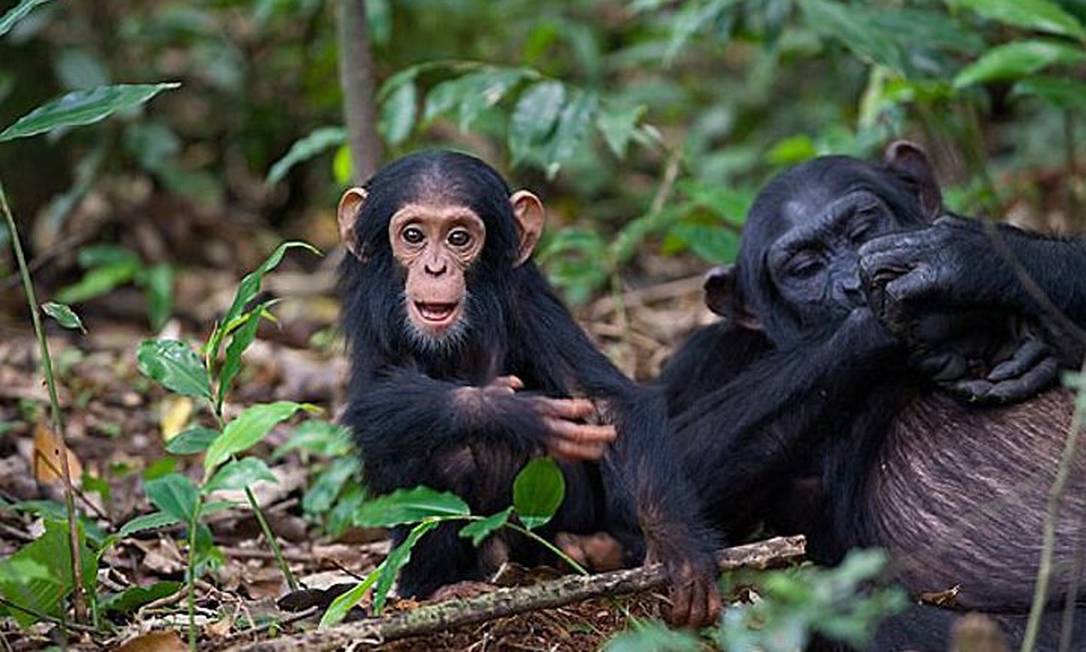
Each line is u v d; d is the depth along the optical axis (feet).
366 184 34.81
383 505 30.22
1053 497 25.57
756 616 26.81
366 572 37.04
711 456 34.76
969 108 53.67
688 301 59.47
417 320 32.71
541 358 33.65
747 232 38.58
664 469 31.01
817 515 35.50
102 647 29.32
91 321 59.26
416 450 30.89
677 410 39.17
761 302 38.04
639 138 49.70
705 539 30.30
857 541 34.04
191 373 30.94
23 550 29.94
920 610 30.53
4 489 40.70
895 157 39.58
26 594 29.66
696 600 29.22
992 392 33.01
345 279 35.04
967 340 33.68
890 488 33.63
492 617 27.81
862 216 36.96
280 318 58.70
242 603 31.86
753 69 77.51
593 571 33.30
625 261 58.90
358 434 31.60
